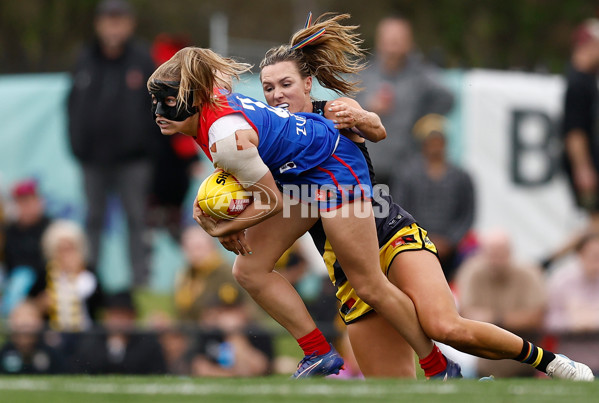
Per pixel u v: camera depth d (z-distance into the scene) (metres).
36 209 30.30
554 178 35.25
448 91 30.44
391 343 16.97
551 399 12.15
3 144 36.47
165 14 77.75
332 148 15.41
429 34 71.62
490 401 11.97
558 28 72.88
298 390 12.95
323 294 26.59
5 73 42.53
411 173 29.50
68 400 12.16
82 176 31.77
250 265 16.08
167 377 15.29
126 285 31.95
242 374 24.97
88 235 31.56
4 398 12.34
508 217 35.09
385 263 16.19
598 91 33.00
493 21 71.81
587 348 25.02
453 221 29.41
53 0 71.31
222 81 14.83
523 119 35.34
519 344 15.66
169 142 32.69
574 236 31.28
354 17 76.56
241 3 83.94
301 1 82.00
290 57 16.50
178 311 28.08
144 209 31.86
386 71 30.12
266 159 14.95
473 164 35.06
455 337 15.39
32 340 24.86
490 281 26.69
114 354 24.97
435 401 11.95
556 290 27.41
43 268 28.67
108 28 31.20
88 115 31.31
